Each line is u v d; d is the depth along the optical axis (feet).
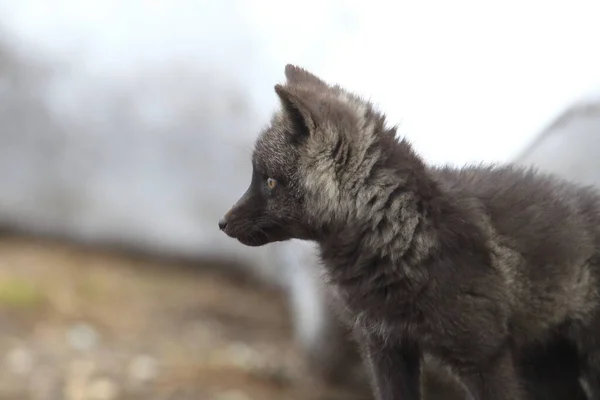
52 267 46.37
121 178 50.39
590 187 20.03
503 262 17.80
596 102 28.14
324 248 18.61
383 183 17.65
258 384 34.68
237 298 47.03
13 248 48.67
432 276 17.31
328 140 17.81
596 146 26.48
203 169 49.96
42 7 51.85
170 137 50.08
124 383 34.06
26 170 50.29
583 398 19.90
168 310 44.11
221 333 41.68
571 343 19.16
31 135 50.24
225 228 19.10
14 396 32.37
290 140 18.31
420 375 19.34
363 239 17.84
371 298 18.13
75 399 32.42
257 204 18.92
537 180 19.60
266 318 44.27
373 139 17.80
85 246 50.52
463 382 18.33
